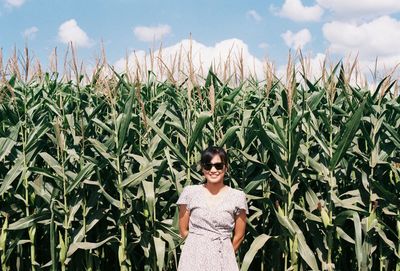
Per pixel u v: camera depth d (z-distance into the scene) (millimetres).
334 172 6457
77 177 6070
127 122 6051
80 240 6250
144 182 6051
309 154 6852
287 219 5902
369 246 6004
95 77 7367
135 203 6512
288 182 6012
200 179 6352
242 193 4727
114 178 6715
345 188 6871
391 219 6680
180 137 6734
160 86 8383
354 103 6906
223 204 4586
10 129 6820
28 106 7145
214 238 4551
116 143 6238
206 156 4594
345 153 6184
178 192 6094
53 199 6184
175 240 6211
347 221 6680
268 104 7250
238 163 6922
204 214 4562
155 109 7910
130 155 6348
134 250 6961
